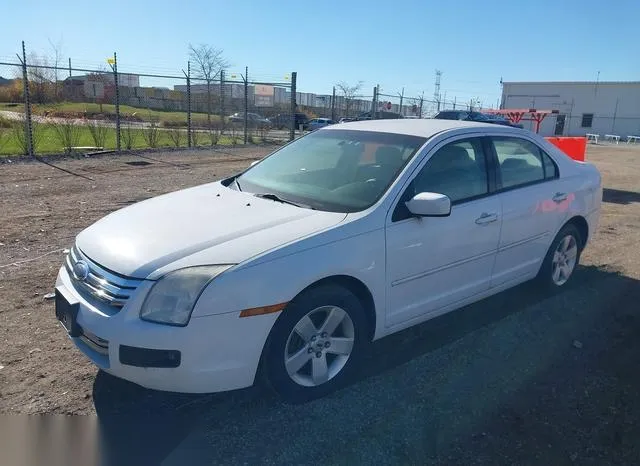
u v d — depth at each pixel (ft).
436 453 9.71
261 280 9.94
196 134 65.57
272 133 80.23
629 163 71.51
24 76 44.42
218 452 9.61
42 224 24.20
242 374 10.06
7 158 43.24
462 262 13.62
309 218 11.45
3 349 12.83
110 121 79.05
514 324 15.16
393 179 12.48
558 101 187.73
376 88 89.35
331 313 11.14
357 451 9.70
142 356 9.50
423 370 12.53
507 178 15.19
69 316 10.41
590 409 11.17
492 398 11.45
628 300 17.22
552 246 16.93
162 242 10.50
